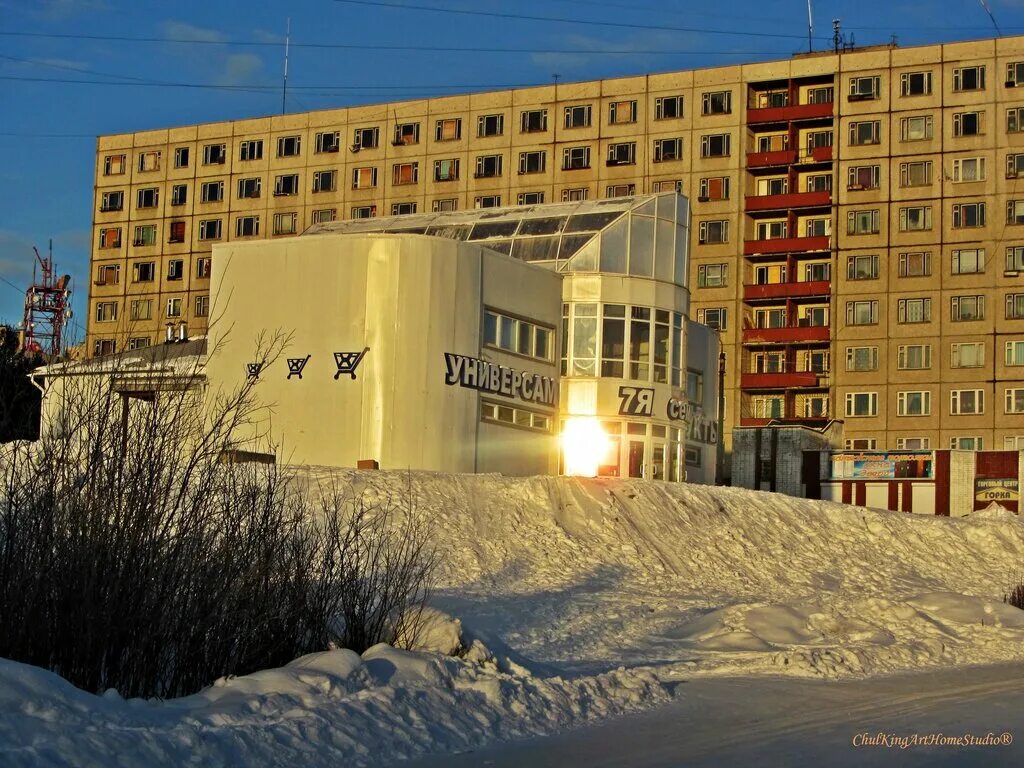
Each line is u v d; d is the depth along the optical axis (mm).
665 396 45688
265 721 11039
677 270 46750
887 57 79750
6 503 12734
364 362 38094
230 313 39812
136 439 13539
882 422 77750
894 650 18984
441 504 29719
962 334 76938
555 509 31203
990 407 76000
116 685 12383
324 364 38469
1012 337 76062
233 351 39562
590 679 14656
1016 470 56438
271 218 91688
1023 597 27562
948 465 57562
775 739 12406
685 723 13320
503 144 86750
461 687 13281
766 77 82000
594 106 85125
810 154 82312
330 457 38094
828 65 80938
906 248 78438
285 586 14383
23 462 13055
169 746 9820
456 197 87375
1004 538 37688
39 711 9828
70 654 12250
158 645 12859
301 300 38969
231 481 14656
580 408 44125
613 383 44312
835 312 79250
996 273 76688
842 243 79500
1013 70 77625
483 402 39719
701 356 51938
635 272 45469
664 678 16516
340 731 11148
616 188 84125
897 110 79312
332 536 15773
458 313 38938
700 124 82938
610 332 44625
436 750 11469
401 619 15188
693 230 82562
